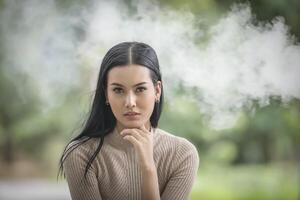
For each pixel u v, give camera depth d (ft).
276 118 18.86
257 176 23.88
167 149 8.51
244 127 20.86
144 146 8.01
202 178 24.97
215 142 23.66
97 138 8.46
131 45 7.89
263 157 24.36
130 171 8.34
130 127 7.96
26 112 39.78
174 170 8.47
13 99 38.68
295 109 17.72
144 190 8.02
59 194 32.07
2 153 47.09
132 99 7.70
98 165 8.32
